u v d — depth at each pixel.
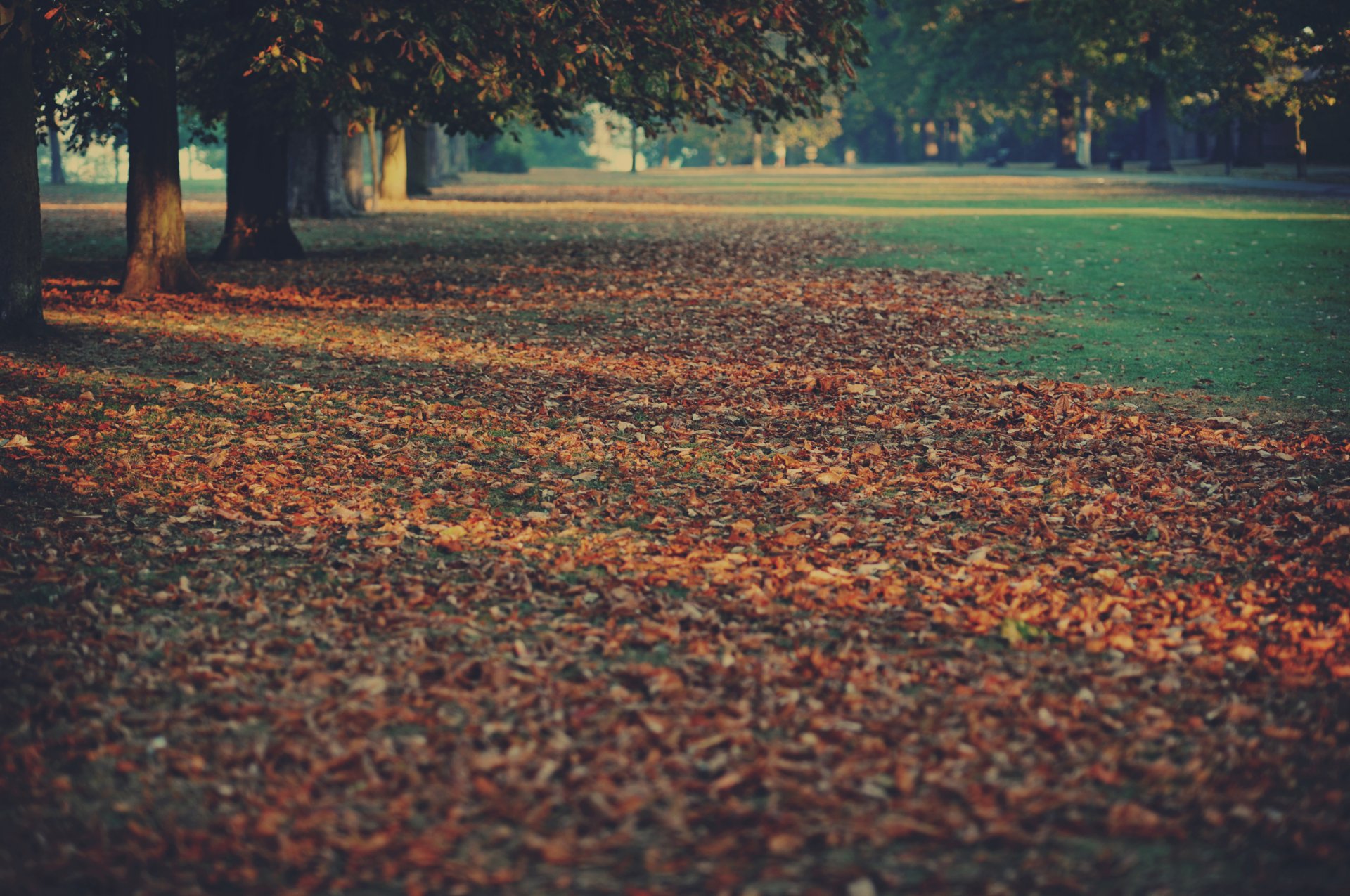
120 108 19.09
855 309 15.65
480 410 10.00
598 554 6.61
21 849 3.80
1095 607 5.79
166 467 8.28
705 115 20.16
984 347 13.01
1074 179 53.97
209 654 5.27
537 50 17.27
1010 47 63.62
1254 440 8.92
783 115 20.64
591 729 4.54
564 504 7.48
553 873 3.65
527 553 6.61
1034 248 23.45
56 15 13.18
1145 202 36.31
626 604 5.78
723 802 4.04
